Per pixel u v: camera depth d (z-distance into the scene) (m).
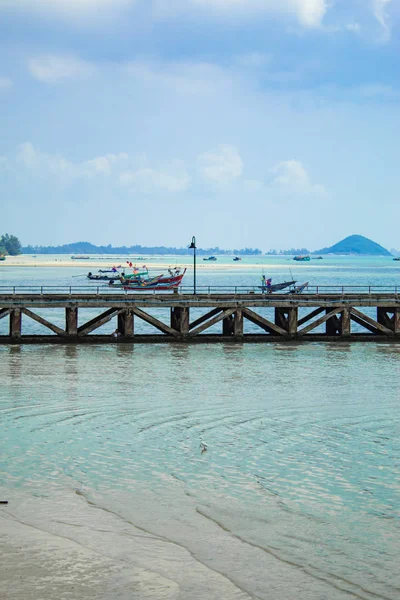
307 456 23.73
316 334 55.00
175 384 36.69
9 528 17.55
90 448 24.44
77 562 15.82
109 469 22.17
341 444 25.22
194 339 52.97
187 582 15.02
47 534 17.23
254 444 25.16
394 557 16.28
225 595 14.54
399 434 26.70
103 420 28.52
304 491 20.36
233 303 53.28
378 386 36.66
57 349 48.69
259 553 16.41
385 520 18.31
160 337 52.75
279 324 55.75
